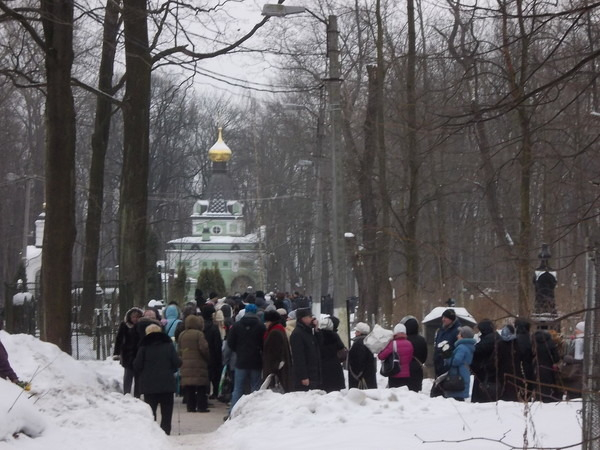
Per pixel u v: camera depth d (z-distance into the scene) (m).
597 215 9.54
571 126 13.95
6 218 80.44
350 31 45.75
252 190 107.38
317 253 42.53
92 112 75.00
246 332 21.19
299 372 18.70
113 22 32.06
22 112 82.94
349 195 42.19
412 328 19.08
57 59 24.38
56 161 24.36
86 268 39.94
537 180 24.36
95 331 32.00
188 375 23.08
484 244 41.41
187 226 117.62
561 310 21.95
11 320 31.66
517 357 16.47
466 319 25.94
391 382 18.97
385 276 39.31
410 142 29.72
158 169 95.38
